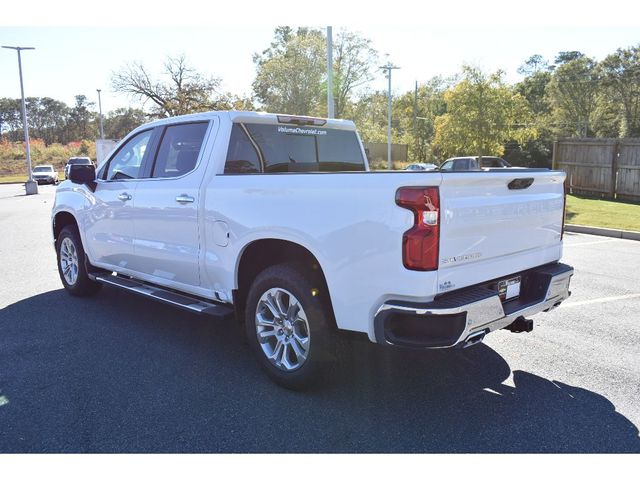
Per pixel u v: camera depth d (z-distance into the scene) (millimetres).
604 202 15875
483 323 3086
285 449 2895
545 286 3662
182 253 4402
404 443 2961
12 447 2906
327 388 3674
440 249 2920
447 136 22234
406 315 2941
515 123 21656
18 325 5074
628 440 2992
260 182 3680
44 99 109875
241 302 4090
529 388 3693
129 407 3383
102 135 55781
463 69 21156
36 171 39625
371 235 3041
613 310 5602
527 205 3562
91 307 5719
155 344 4570
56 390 3631
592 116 64750
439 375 3926
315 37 41344
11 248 9586
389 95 38562
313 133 5047
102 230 5402
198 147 4441
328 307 3445
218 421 3205
